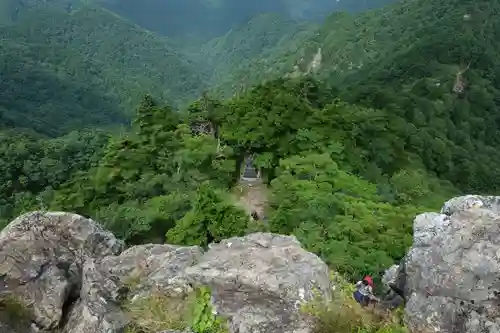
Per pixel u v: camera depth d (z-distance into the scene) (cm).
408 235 1590
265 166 2684
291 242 951
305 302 817
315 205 1741
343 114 3164
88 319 804
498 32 11788
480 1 12800
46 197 4212
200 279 855
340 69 14488
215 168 2703
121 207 2352
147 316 821
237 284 839
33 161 6425
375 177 2659
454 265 816
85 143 7206
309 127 2905
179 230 1669
